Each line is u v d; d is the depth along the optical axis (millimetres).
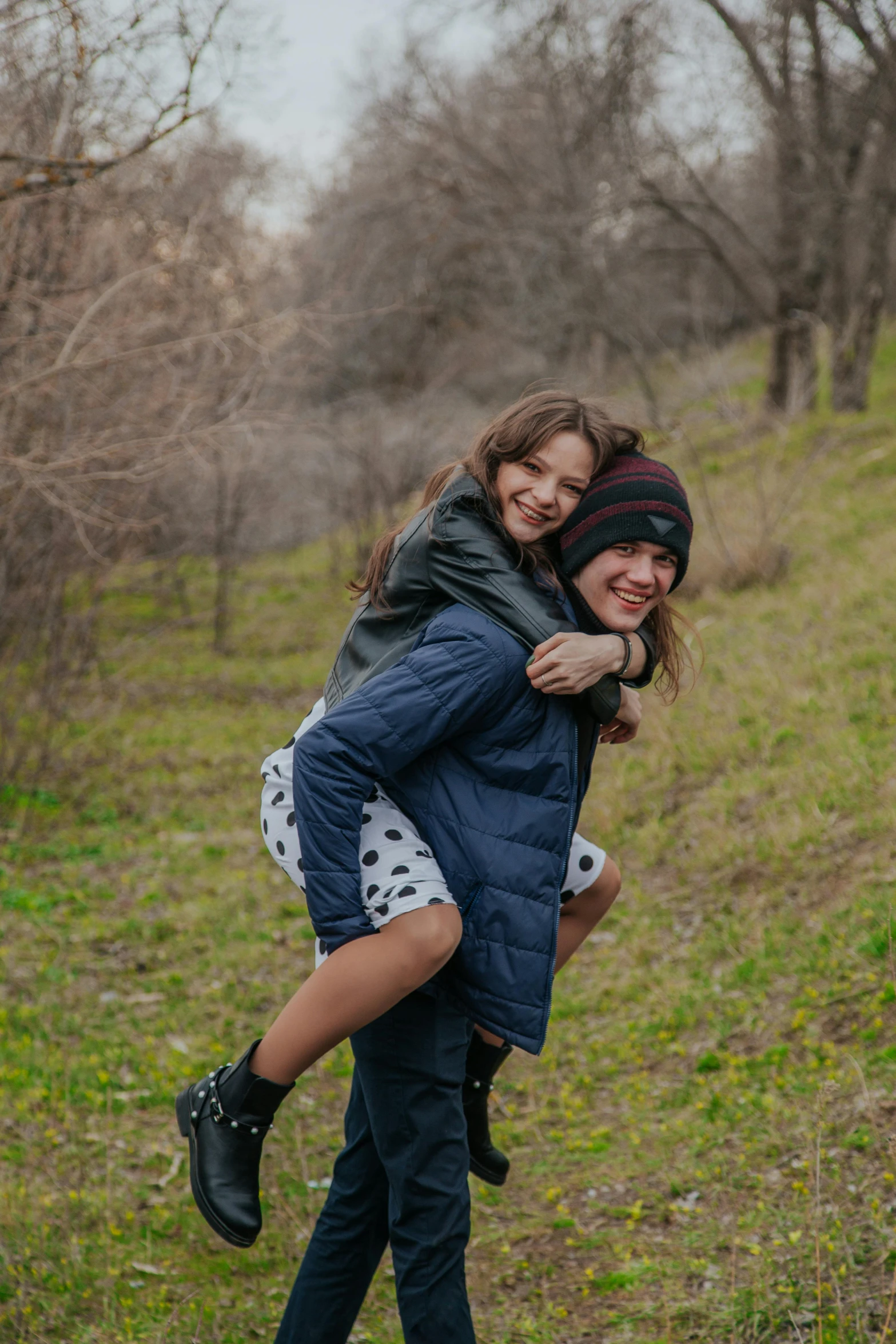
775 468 13172
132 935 5930
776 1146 3297
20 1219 3279
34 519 8008
